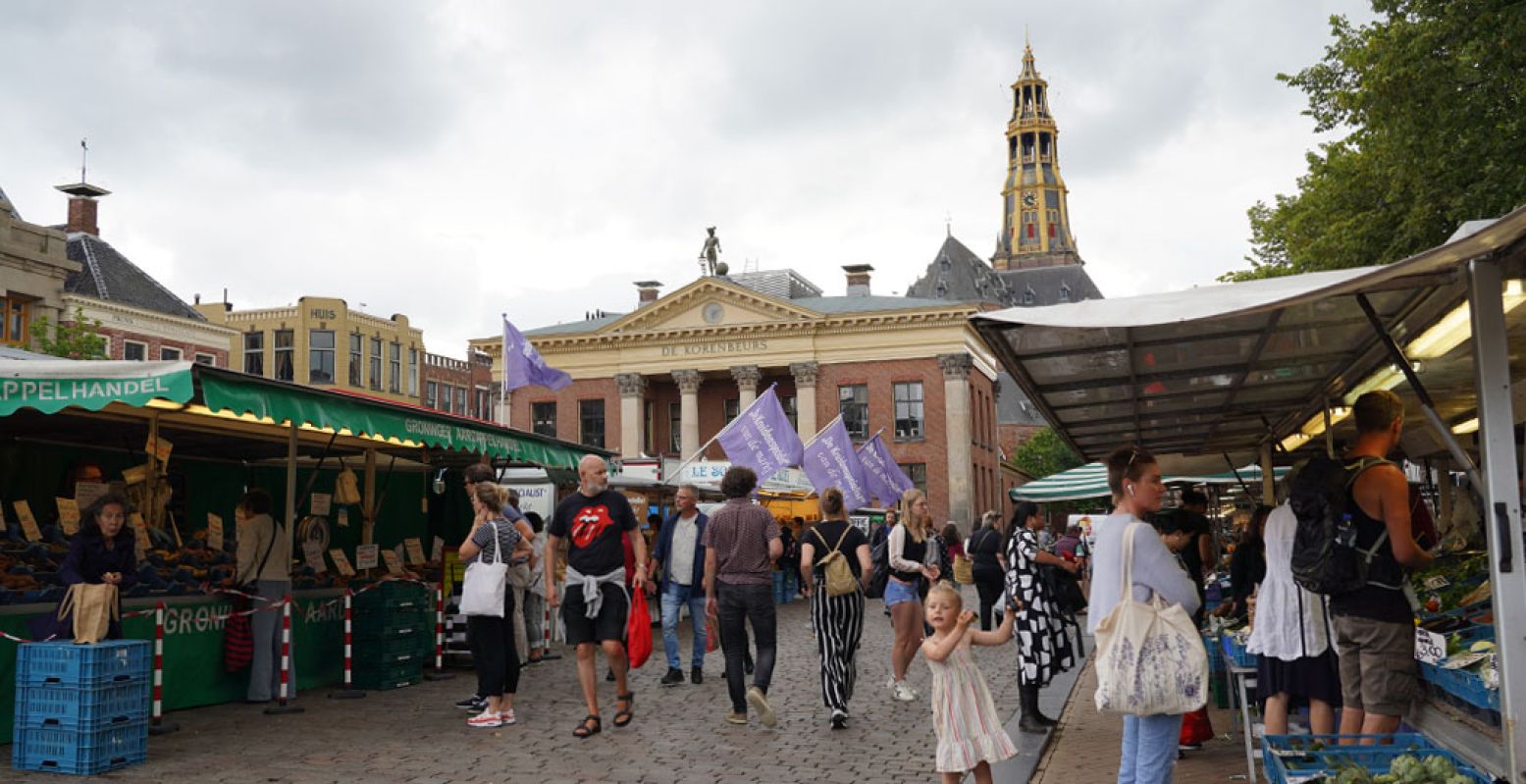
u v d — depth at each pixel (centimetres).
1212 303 450
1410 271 450
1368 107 1791
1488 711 489
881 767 755
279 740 839
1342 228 2097
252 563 1002
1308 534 553
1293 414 1012
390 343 6100
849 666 926
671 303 5550
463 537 1545
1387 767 509
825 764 764
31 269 3603
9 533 927
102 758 721
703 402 5738
